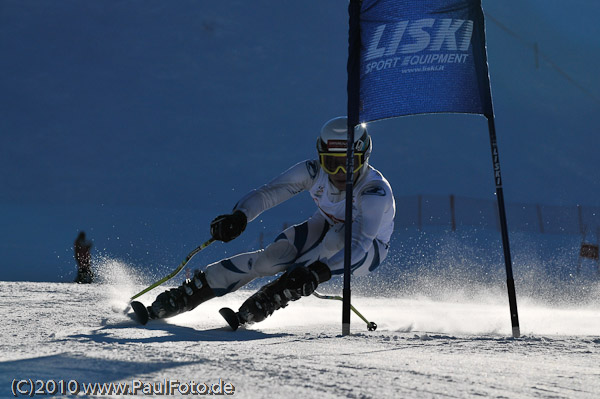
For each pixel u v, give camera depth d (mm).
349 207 14523
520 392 6844
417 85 14305
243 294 25844
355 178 15742
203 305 20578
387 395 6516
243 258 15391
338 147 15141
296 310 20516
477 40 14430
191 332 13055
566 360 9344
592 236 77625
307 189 16297
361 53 14734
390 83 14398
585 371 8258
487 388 6973
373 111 14516
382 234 16953
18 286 26562
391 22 14430
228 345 10375
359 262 16172
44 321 14273
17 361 7957
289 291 14117
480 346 10898
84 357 8250
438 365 8422
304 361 8453
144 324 14359
